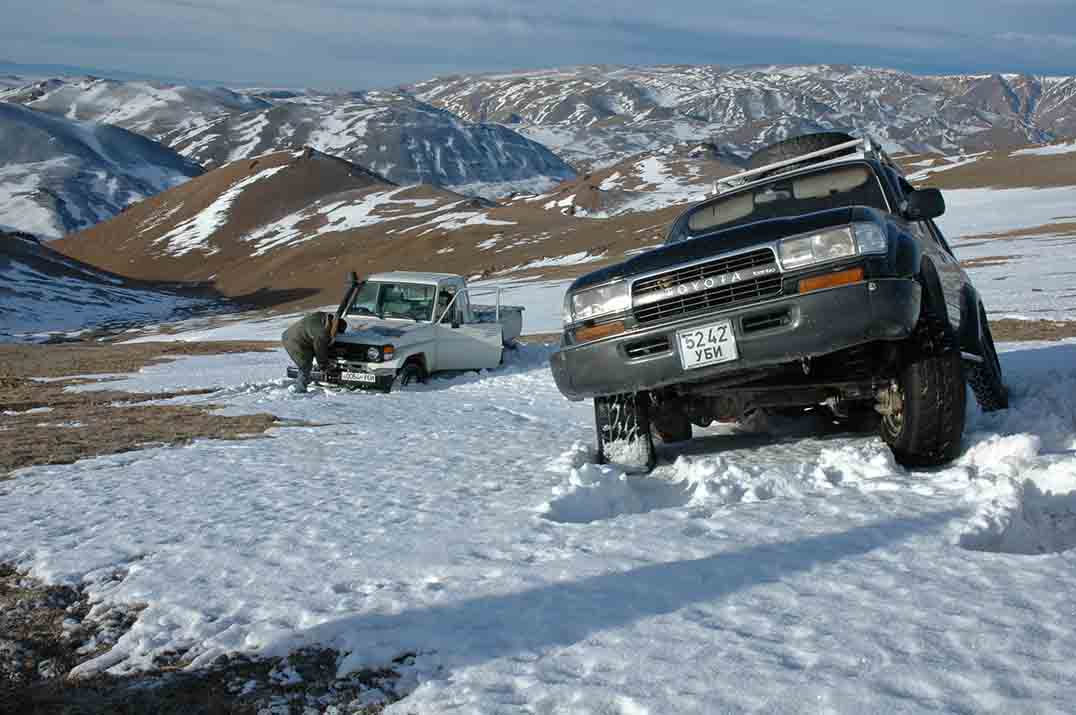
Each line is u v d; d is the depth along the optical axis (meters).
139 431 9.27
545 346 19.28
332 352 13.83
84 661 3.10
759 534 3.74
